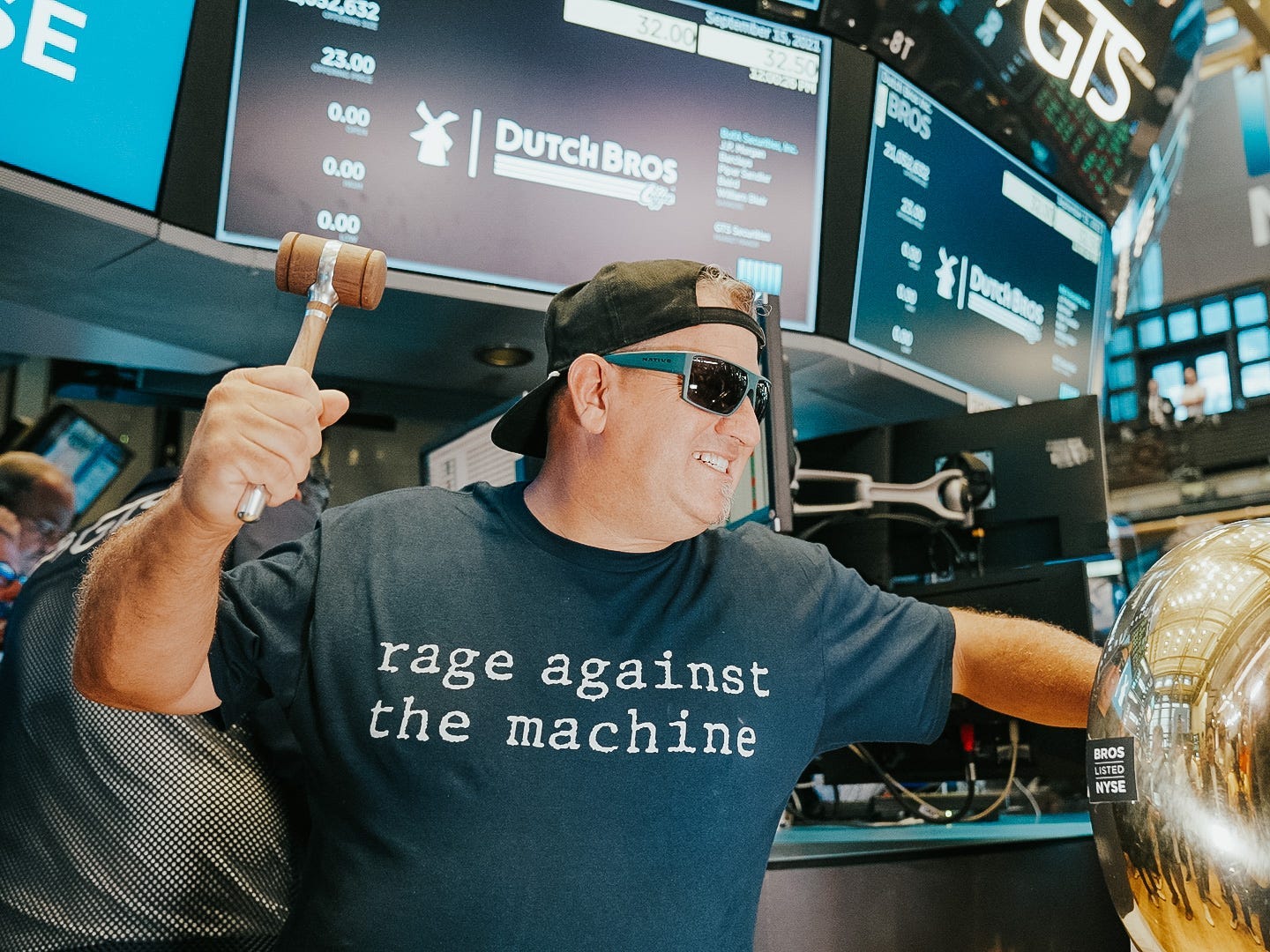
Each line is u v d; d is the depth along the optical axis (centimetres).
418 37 271
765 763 102
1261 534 79
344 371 325
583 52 292
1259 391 695
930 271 359
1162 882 73
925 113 354
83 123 232
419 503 113
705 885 96
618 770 96
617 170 296
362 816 96
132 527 90
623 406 107
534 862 92
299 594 104
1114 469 732
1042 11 375
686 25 306
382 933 91
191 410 340
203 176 249
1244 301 705
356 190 265
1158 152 473
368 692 98
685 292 110
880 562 232
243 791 121
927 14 336
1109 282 447
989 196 379
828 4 320
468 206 277
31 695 123
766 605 110
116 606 88
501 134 281
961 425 238
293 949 98
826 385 358
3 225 236
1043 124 392
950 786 226
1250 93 702
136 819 117
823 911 121
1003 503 230
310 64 259
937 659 114
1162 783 73
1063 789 229
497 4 281
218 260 252
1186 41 442
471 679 98
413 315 284
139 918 116
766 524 185
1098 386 441
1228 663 72
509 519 110
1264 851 68
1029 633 115
